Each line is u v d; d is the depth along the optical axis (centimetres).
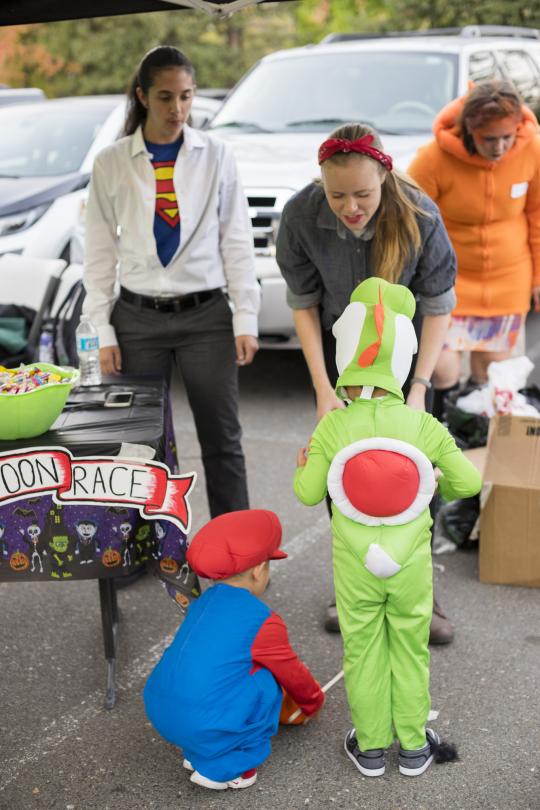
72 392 354
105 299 383
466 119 435
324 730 304
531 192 466
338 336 283
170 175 366
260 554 280
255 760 275
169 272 373
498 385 450
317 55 717
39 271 529
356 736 284
